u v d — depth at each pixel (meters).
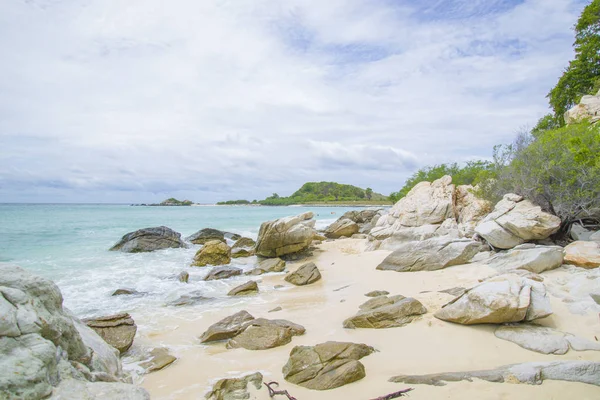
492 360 7.04
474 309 8.51
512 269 11.81
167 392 6.83
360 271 16.50
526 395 5.66
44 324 4.43
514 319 8.16
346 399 6.02
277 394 6.38
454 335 8.27
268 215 68.62
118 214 64.88
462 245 14.70
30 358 3.95
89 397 4.09
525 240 14.52
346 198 156.25
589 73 28.89
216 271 17.66
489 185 20.42
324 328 9.70
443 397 5.77
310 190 168.38
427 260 14.79
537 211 14.92
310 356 7.38
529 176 16.36
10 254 21.89
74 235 31.09
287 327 9.38
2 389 3.56
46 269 18.08
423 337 8.35
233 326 9.80
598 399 5.45
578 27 29.92
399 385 6.29
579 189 14.40
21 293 4.48
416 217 21.75
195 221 51.09
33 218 48.72
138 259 21.83
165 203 177.12
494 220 15.53
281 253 22.41
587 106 22.77
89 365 5.14
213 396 6.50
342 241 27.31
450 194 22.06
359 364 6.86
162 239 25.86
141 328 10.41
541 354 7.07
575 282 9.84
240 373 7.49
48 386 3.98
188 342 9.36
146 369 7.73
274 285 15.64
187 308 12.35
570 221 15.14
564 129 17.23
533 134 20.33
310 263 16.67
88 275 17.14
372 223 34.00
